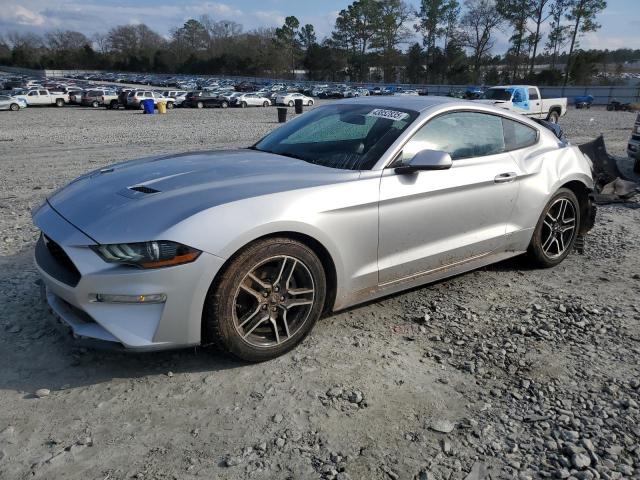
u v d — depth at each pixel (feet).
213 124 82.12
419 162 11.02
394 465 7.64
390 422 8.57
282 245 9.66
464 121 12.94
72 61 420.77
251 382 9.53
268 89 221.05
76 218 9.47
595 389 9.59
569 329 11.87
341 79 357.82
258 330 10.11
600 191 25.08
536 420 8.69
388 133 11.80
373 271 11.23
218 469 7.49
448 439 8.20
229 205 9.26
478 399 9.24
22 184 28.84
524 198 13.87
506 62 280.51
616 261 16.53
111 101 132.98
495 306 12.98
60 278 9.16
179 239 8.70
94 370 9.78
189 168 11.18
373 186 10.85
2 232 18.33
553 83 246.47
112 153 43.50
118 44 450.71
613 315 12.60
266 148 13.32
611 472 7.57
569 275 15.23
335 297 10.89
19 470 7.36
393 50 343.26
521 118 14.60
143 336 8.83
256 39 407.03
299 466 7.57
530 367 10.27
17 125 78.13
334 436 8.21
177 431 8.25
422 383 9.66
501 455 7.90
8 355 10.13
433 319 12.19
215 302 9.18
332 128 12.87
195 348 10.15
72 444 7.89
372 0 338.95
